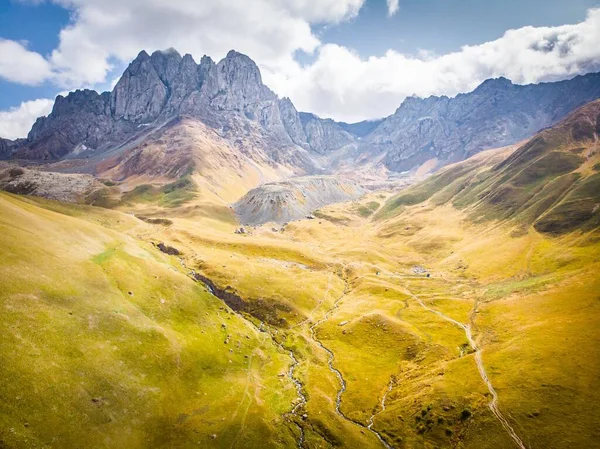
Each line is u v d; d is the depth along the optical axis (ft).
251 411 328.29
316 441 309.83
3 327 266.57
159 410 294.66
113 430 257.55
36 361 261.24
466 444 295.69
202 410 314.35
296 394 377.09
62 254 398.21
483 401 328.49
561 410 297.12
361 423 346.54
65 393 256.32
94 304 351.67
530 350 384.06
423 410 336.49
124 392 288.71
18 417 225.35
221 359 397.39
